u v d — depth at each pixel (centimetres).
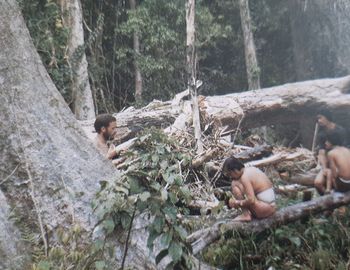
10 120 437
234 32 1902
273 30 1934
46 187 425
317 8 1470
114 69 1725
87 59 1608
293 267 503
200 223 507
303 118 1070
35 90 455
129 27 1595
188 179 706
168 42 1664
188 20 855
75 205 421
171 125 897
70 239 406
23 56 461
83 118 1352
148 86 1698
